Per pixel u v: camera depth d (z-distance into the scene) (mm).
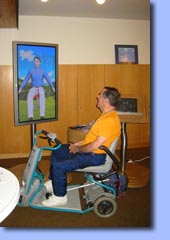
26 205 2225
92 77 4090
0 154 3945
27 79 3004
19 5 3582
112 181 2240
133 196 2652
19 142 3982
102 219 2188
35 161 2152
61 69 3988
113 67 4145
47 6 3648
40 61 3096
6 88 3818
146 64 4293
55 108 3381
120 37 4480
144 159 3791
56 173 2178
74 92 4062
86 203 2295
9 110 3877
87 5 3646
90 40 4359
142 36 4555
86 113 4125
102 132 2146
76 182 3012
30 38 4121
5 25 3797
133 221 2158
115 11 3967
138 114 3174
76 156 2236
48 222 2123
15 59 2863
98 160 2188
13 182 1161
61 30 4223
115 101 2299
